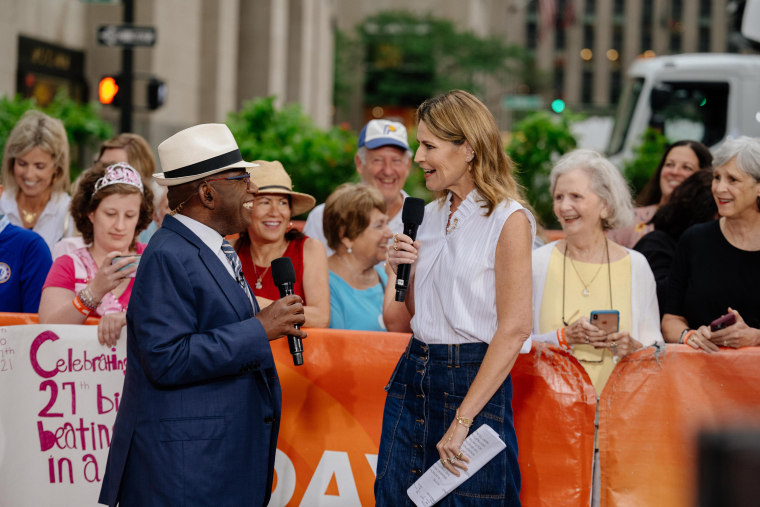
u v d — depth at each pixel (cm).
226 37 1653
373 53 4950
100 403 330
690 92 1040
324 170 825
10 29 1226
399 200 523
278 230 366
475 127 256
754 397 312
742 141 335
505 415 256
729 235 343
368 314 405
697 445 71
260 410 254
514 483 257
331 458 334
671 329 349
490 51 5000
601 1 7725
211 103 1620
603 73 7725
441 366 262
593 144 1233
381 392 330
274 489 336
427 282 270
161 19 1451
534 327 345
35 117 442
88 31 1494
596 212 338
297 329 260
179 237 250
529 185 841
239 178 255
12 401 327
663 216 423
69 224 452
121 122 869
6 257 368
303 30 2066
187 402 243
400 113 4981
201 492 240
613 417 317
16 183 441
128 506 246
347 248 411
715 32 7731
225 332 243
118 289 356
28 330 327
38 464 328
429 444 262
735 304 337
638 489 316
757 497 68
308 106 2125
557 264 347
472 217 262
